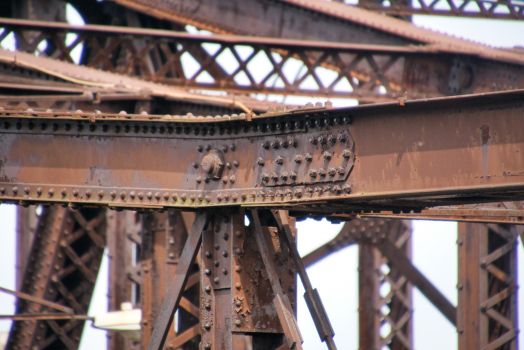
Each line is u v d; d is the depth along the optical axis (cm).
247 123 2528
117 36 4644
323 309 2464
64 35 4606
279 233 2609
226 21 5416
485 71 4691
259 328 2514
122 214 5472
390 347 6406
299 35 5259
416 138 2219
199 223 2625
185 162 2639
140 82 4431
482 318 4153
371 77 4550
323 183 2380
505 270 4191
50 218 5272
